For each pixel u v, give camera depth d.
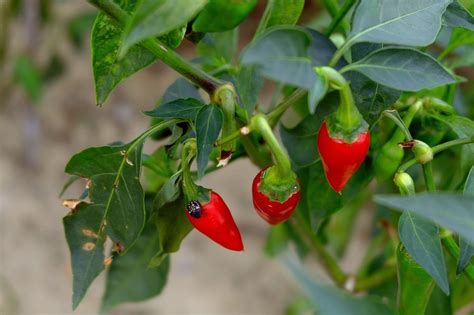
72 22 1.30
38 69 1.40
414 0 0.44
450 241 0.49
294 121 0.60
